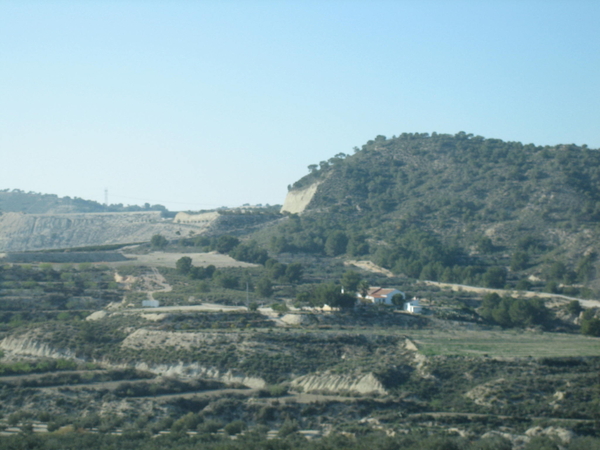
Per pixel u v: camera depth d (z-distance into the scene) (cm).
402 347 12875
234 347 12156
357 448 7700
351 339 12912
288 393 10519
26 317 15075
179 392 10406
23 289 16825
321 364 11956
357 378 10806
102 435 8306
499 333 15475
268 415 9456
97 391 10075
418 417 9350
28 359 12212
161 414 9456
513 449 8212
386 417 9344
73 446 7819
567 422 8906
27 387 10200
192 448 7638
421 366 11412
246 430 9000
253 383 11156
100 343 12862
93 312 15550
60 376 10606
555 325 17200
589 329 15625
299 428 9269
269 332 13025
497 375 11088
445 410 9881
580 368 11600
